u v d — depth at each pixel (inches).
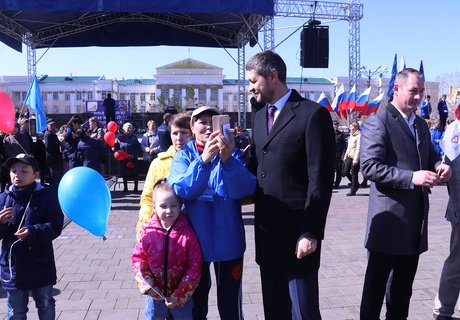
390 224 118.6
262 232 105.3
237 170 103.4
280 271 102.7
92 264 212.5
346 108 700.0
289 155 100.2
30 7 385.1
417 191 118.3
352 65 687.7
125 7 392.2
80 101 3041.3
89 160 362.3
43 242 119.9
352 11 657.0
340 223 298.4
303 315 102.1
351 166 469.1
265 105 108.4
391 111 121.0
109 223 310.0
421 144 121.1
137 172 462.3
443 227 277.6
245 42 684.7
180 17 639.1
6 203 122.8
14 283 119.7
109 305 162.7
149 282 107.0
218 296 114.6
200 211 109.9
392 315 130.0
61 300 167.6
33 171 122.7
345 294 170.1
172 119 127.0
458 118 125.7
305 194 101.1
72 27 658.8
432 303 160.4
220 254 109.5
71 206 108.9
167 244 107.0
